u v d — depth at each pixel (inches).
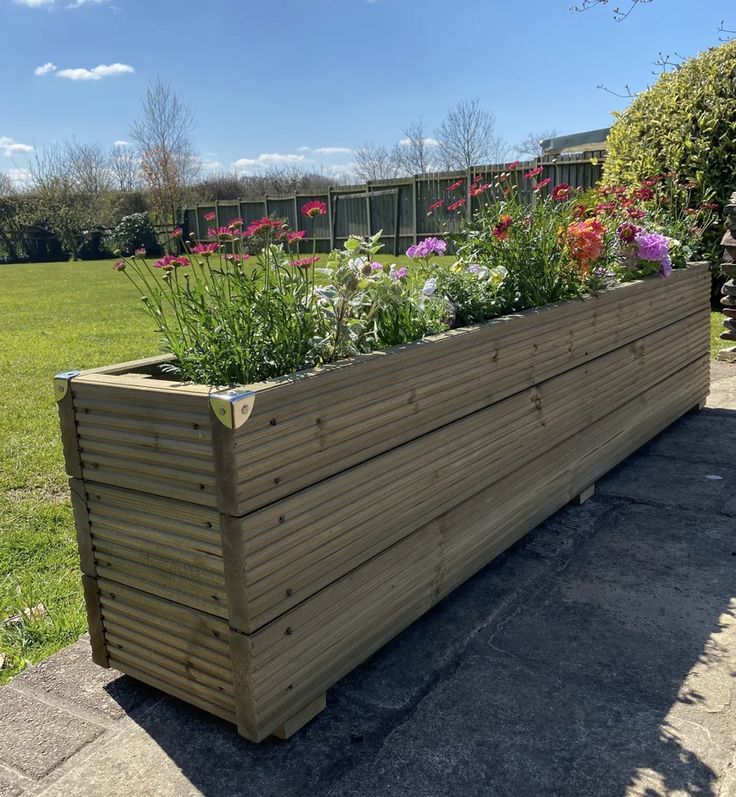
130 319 366.6
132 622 75.4
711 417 176.1
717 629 87.7
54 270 822.5
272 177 1379.2
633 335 139.6
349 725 73.0
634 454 151.8
